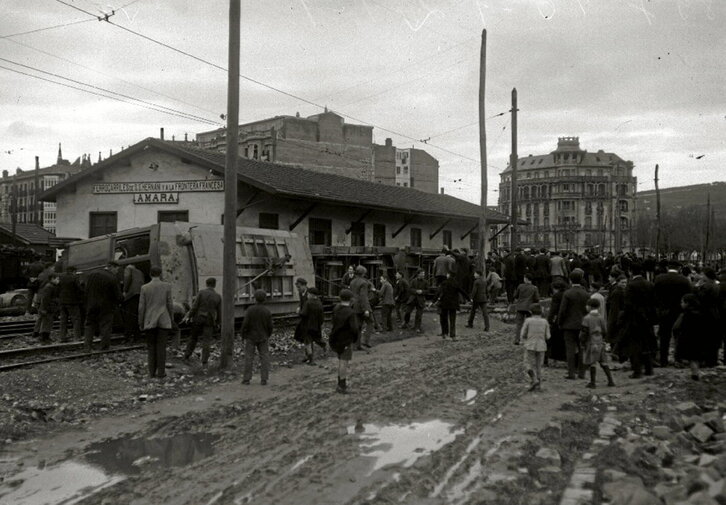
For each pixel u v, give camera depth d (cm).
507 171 16012
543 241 15000
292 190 2277
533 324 1127
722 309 1270
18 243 4712
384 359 1465
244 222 2309
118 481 673
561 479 654
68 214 2614
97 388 1097
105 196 2555
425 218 3450
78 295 1572
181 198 2412
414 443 791
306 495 616
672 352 1562
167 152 2403
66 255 1808
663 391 1066
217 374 1278
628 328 1216
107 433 864
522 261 2498
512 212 3020
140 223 2484
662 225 10088
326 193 2516
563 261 2592
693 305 1148
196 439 830
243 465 714
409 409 973
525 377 1245
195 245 1697
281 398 1065
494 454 734
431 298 2823
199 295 1355
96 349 1430
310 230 2598
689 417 880
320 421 907
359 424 888
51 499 625
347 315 1116
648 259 1603
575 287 1252
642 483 624
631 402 1005
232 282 1343
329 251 2316
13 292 2431
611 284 1389
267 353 1195
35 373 1145
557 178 14900
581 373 1244
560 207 14838
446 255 2364
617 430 833
